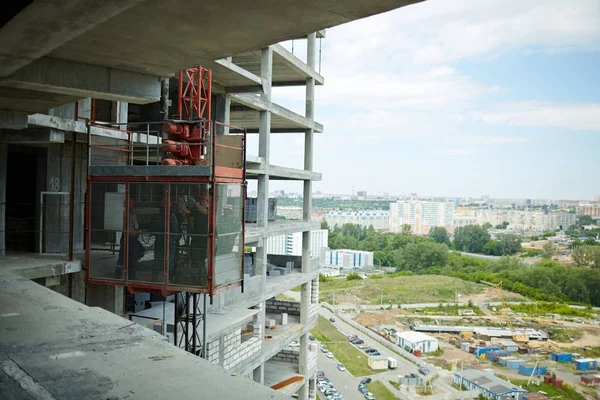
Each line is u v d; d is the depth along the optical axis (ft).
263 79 89.71
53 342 18.88
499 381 203.72
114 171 43.24
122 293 62.69
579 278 401.70
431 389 198.18
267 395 14.44
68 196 58.90
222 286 41.60
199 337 53.52
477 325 310.86
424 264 512.63
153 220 41.57
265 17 24.04
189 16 24.21
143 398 14.05
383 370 224.74
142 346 18.62
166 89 72.18
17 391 14.34
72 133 52.85
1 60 24.04
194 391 14.58
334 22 24.36
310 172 109.50
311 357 107.04
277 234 93.15
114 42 28.17
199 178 40.34
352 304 361.10
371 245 640.17
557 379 209.15
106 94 33.24
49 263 49.37
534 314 345.92
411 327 302.45
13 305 24.89
